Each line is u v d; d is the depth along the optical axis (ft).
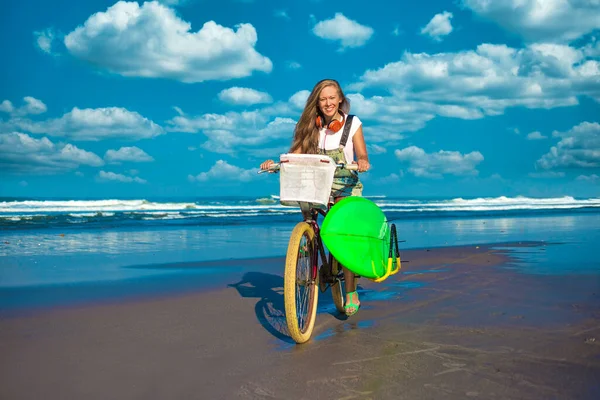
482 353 10.20
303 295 11.84
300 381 8.97
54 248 31.07
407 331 11.95
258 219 64.13
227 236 39.91
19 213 74.43
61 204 97.86
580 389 8.37
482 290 16.48
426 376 9.05
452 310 13.87
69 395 8.54
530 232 40.65
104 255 27.61
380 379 8.96
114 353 10.66
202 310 14.46
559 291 15.98
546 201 162.61
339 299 13.71
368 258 11.59
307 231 11.87
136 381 9.11
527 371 9.17
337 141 12.75
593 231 41.19
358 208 11.78
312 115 12.84
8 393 8.63
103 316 13.80
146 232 43.57
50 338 11.75
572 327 11.89
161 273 21.16
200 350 10.81
